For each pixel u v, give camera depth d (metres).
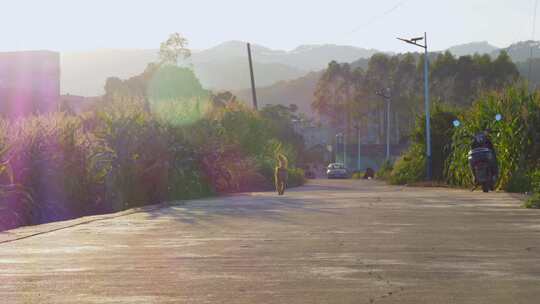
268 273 9.03
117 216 18.12
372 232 13.66
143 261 10.13
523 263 9.67
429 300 7.31
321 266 9.55
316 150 168.00
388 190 34.31
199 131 33.53
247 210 20.11
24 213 19.53
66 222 15.98
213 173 32.78
